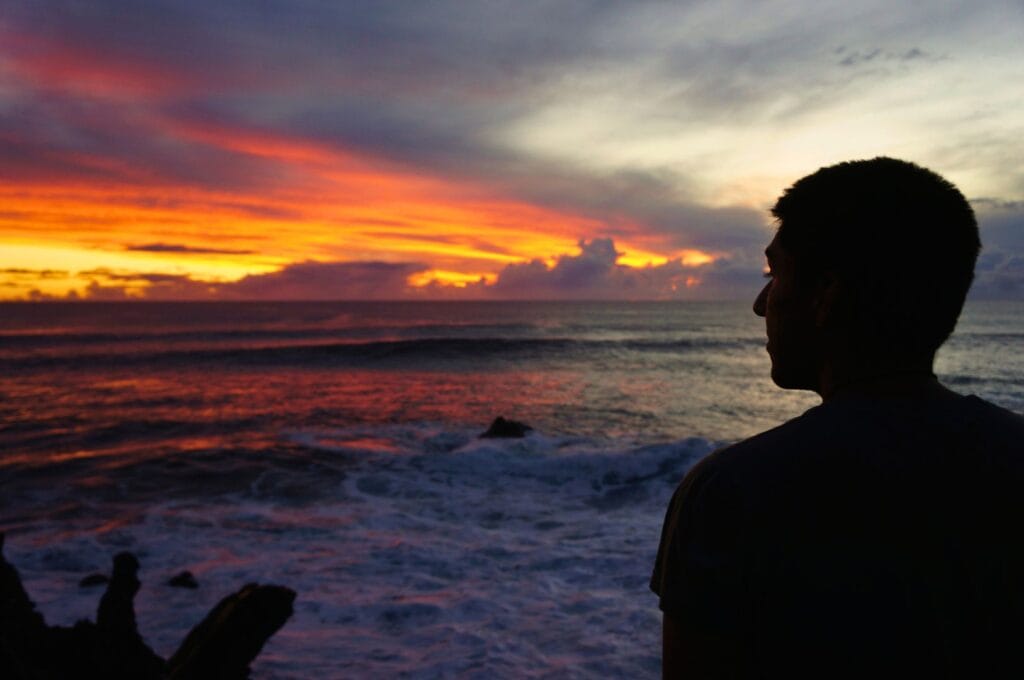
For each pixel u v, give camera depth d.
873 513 0.77
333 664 5.20
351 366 32.78
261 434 16.53
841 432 0.83
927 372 0.90
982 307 133.75
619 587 6.61
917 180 0.90
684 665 0.83
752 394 24.08
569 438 15.84
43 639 3.54
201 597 6.71
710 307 151.12
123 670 3.65
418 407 21.12
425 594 6.60
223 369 31.70
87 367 31.88
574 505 10.15
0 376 29.05
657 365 33.94
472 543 8.23
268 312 104.19
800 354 0.97
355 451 14.02
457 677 4.94
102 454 14.04
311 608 6.29
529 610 6.12
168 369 31.39
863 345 0.89
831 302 0.91
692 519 0.85
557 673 4.95
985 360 35.16
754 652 0.79
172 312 104.56
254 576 7.22
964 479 0.79
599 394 24.08
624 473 11.85
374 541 8.40
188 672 3.47
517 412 20.16
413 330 57.75
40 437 16.47
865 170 0.93
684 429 17.47
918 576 0.75
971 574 0.75
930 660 0.73
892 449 0.80
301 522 9.31
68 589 7.01
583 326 67.62
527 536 8.52
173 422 18.44
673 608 0.84
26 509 10.19
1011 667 0.74
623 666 5.02
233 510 10.01
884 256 0.86
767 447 0.85
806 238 0.93
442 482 11.58
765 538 0.79
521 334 54.97
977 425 0.84
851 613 0.75
